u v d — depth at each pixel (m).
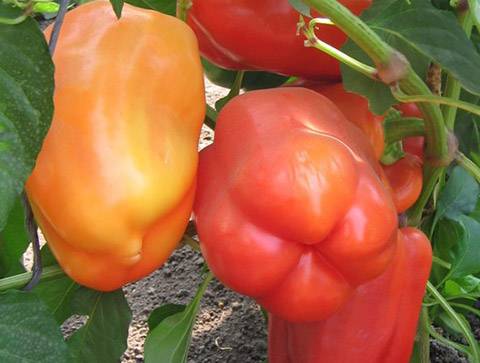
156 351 0.38
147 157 0.30
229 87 0.50
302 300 0.32
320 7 0.31
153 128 0.30
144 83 0.31
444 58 0.33
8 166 0.25
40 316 0.29
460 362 0.61
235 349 0.62
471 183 0.48
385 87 0.35
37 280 0.33
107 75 0.30
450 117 0.41
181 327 0.39
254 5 0.37
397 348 0.40
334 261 0.32
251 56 0.39
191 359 0.61
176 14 0.40
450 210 0.47
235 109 0.34
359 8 0.37
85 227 0.29
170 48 0.32
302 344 0.40
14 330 0.28
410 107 0.43
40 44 0.25
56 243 0.31
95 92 0.30
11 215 0.38
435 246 0.52
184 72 0.32
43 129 0.25
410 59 0.34
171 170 0.30
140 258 0.31
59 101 0.30
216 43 0.40
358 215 0.31
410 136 0.39
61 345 0.29
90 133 0.29
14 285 0.34
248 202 0.31
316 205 0.30
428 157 0.40
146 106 0.31
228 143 0.33
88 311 0.39
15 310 0.28
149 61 0.31
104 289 0.32
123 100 0.30
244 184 0.31
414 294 0.39
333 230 0.31
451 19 0.33
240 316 0.65
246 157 0.32
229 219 0.32
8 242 0.39
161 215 0.30
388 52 0.32
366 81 0.35
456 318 0.46
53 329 0.29
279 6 0.37
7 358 0.28
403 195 0.40
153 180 0.29
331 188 0.31
